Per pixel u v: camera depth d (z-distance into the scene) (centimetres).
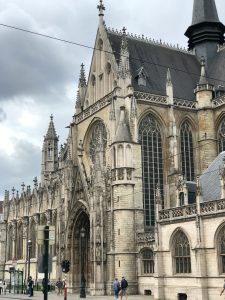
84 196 7850
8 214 13438
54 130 13188
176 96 8225
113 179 7112
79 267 8075
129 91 7525
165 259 5619
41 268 2525
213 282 4909
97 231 7106
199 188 5225
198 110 8169
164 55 8881
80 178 8162
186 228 5328
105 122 7981
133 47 8562
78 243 8175
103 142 7975
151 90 7975
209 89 8169
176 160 7606
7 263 12825
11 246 12962
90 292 7175
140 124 7638
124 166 7056
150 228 7225
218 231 4906
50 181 11350
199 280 4991
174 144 7662
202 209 5138
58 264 8381
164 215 5728
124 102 7575
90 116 8481
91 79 8912
